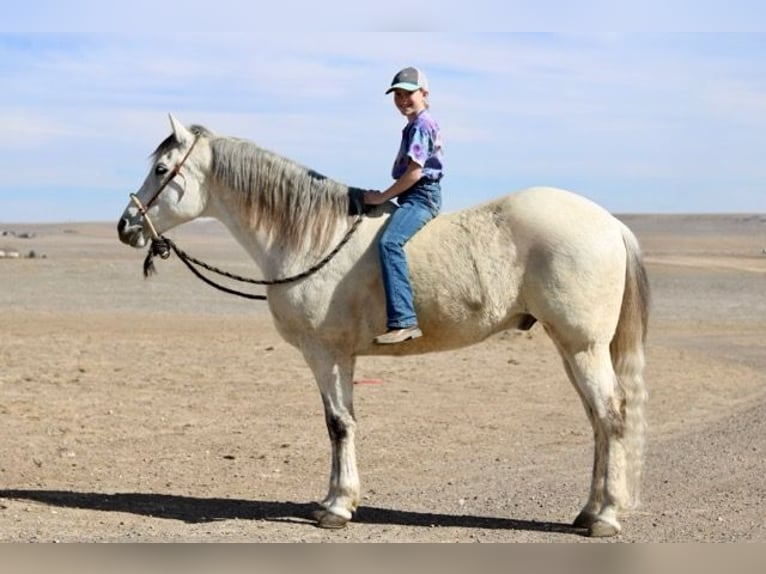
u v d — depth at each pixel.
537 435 13.42
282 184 8.60
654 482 10.45
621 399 8.13
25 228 153.00
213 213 8.96
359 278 8.34
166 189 8.84
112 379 17.36
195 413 14.69
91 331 24.08
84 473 10.94
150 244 9.11
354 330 8.44
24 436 12.71
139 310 29.92
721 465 11.27
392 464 11.61
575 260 7.90
